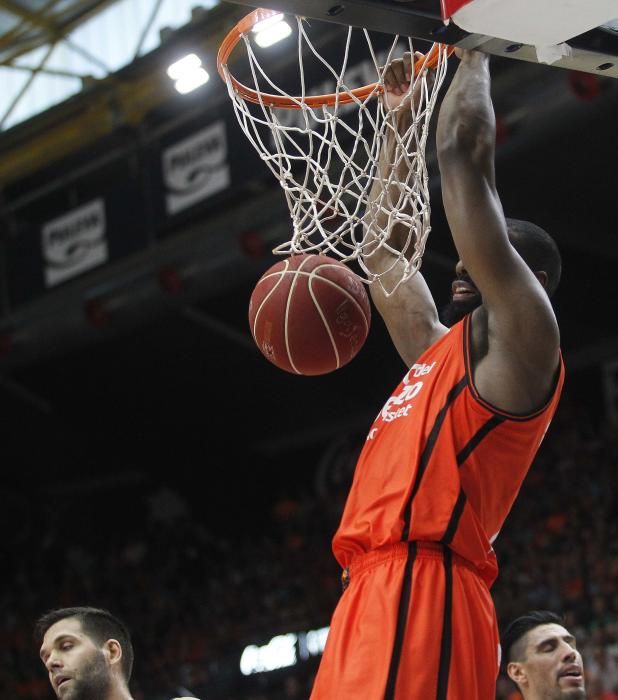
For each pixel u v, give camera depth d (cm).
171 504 2089
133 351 1795
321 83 987
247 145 1289
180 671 1672
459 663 233
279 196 1320
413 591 238
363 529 249
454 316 287
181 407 1944
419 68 322
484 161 248
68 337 1566
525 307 238
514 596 1367
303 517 1900
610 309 1588
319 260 293
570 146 1216
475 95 254
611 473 1477
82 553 2138
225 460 2045
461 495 243
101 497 2206
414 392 259
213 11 1382
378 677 231
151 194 1416
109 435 1970
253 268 1384
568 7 234
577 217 1397
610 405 1666
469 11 236
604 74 275
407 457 248
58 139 1616
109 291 1487
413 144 324
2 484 2189
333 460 1952
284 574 1794
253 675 1636
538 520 1502
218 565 1939
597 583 1303
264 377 1859
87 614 329
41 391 1877
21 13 1568
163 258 1422
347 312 287
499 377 241
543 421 247
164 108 1473
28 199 1667
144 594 1934
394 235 323
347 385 1850
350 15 243
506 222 277
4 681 1753
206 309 1678
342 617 246
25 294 1570
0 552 2122
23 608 1981
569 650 401
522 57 263
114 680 322
